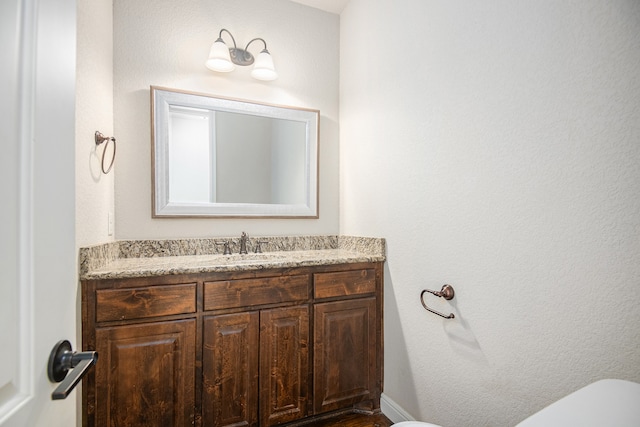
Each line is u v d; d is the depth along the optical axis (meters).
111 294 1.28
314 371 1.66
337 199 2.32
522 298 1.12
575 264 0.97
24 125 0.44
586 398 0.68
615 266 0.88
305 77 2.24
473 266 1.31
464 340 1.35
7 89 0.41
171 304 1.37
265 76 2.05
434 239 1.51
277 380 1.57
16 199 0.43
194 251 1.88
